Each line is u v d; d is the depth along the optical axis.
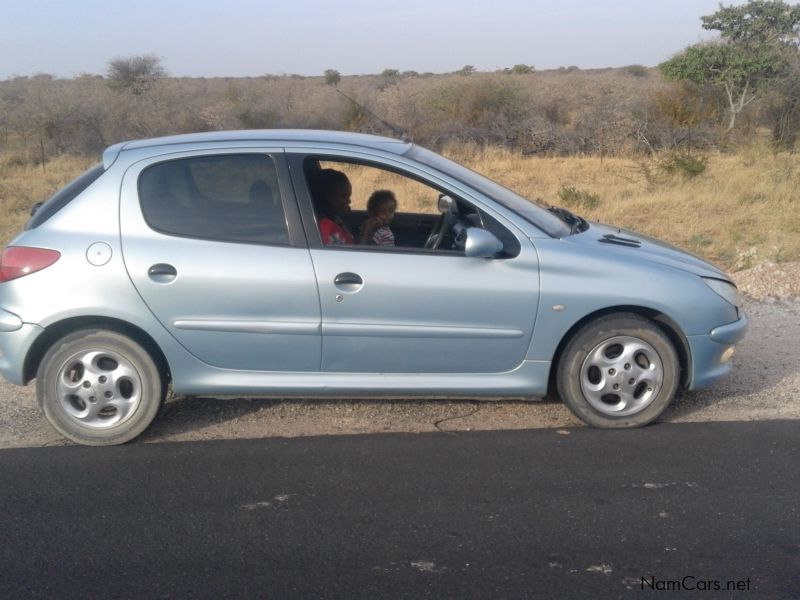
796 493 4.40
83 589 3.63
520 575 3.69
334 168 5.38
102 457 4.95
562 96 31.27
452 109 28.08
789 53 25.11
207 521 4.19
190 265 4.95
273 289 4.95
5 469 4.80
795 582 3.63
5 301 5.01
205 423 5.42
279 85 42.38
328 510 4.28
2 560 3.86
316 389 5.13
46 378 5.03
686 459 4.80
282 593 3.58
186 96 34.00
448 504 4.32
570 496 4.39
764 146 19.75
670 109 24.62
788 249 10.00
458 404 5.65
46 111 26.47
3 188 15.56
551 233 5.16
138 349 5.03
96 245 4.96
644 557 3.82
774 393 5.78
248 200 5.05
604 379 5.16
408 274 4.96
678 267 5.22
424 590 3.59
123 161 5.10
